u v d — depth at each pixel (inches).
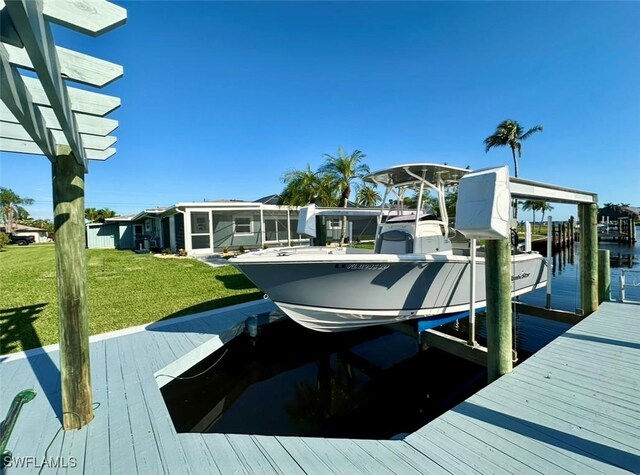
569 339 164.6
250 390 187.6
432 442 92.5
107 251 795.4
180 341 176.1
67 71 64.7
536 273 254.7
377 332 262.4
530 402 110.0
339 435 151.6
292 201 612.7
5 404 115.0
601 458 83.8
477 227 114.0
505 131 1009.5
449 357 217.3
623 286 236.1
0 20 41.3
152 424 103.7
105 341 176.4
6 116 84.8
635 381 122.2
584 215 217.5
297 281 165.0
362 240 573.0
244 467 85.3
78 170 100.2
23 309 252.7
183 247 666.2
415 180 206.1
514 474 79.5
